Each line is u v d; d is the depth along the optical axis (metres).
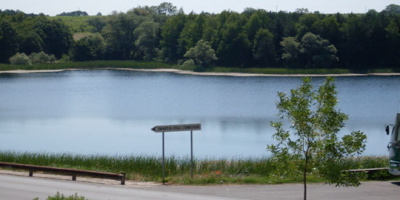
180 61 172.50
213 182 22.47
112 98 92.19
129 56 188.88
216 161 29.98
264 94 96.56
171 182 22.70
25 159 30.53
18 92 103.12
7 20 192.62
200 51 159.25
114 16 186.00
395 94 93.56
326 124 13.69
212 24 174.62
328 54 147.25
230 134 50.31
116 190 20.17
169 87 113.62
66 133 51.81
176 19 185.62
